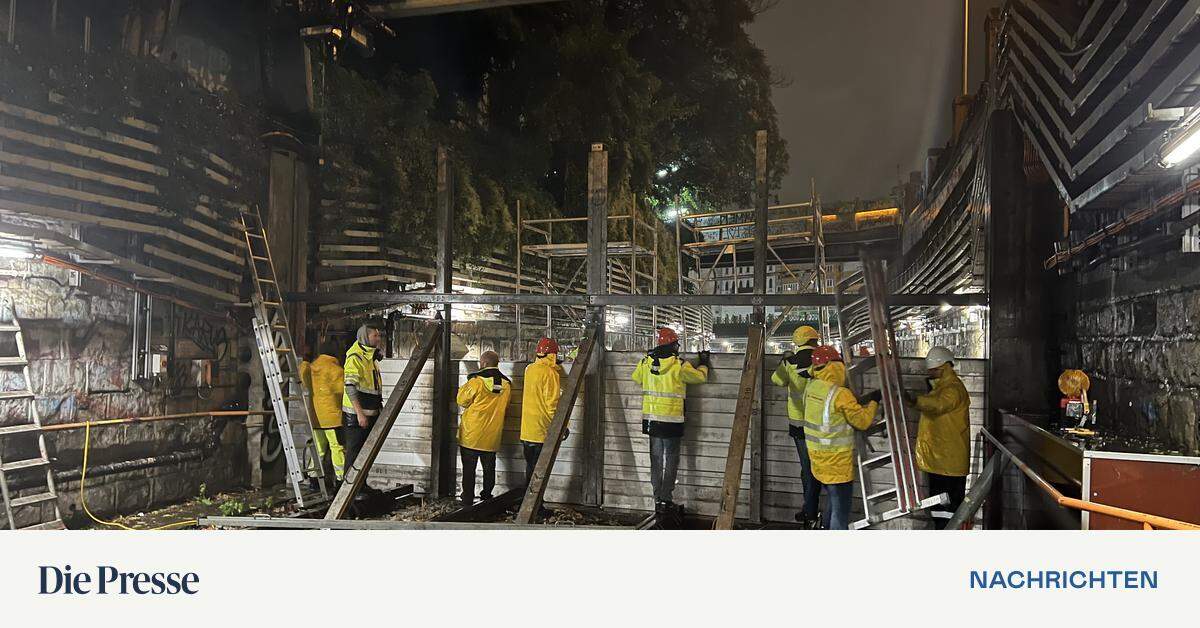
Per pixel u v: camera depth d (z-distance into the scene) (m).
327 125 11.09
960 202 8.30
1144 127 3.56
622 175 19.78
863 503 6.54
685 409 7.89
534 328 16.56
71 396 6.78
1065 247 5.89
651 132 23.14
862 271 6.62
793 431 7.07
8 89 6.06
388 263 11.74
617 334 18.34
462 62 18.44
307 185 10.06
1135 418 4.57
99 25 7.59
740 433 6.66
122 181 7.07
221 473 8.59
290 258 9.60
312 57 10.56
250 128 9.02
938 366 6.29
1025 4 5.34
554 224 18.27
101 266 7.05
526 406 7.90
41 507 6.38
